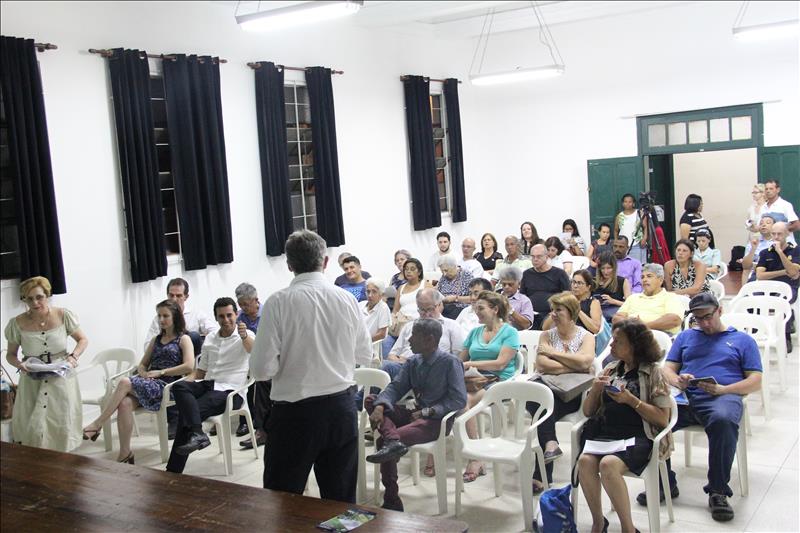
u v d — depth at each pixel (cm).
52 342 512
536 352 513
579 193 1091
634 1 988
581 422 393
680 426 413
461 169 1080
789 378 627
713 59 973
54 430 504
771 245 706
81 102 632
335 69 898
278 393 322
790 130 941
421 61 1031
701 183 1245
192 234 716
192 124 712
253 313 594
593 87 1057
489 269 870
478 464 464
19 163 576
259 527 274
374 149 955
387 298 732
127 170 655
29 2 590
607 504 418
